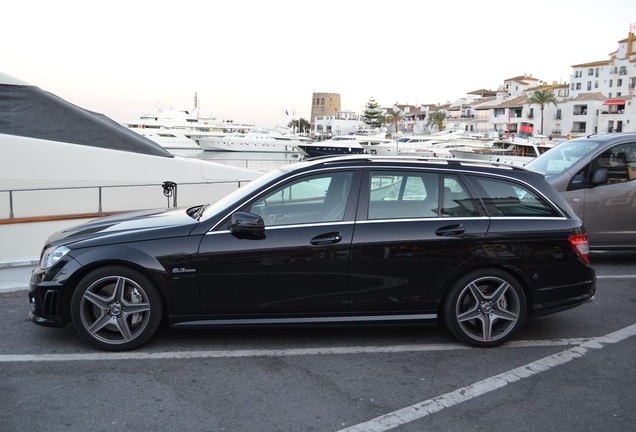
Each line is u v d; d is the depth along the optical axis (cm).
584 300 465
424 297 441
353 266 431
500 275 446
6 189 848
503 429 327
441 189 452
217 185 1074
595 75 9519
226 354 432
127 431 318
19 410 339
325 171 448
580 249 458
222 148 5706
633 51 9269
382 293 437
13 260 639
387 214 441
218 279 424
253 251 423
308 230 430
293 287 430
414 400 362
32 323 491
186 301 425
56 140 961
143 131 5309
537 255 447
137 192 995
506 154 4494
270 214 439
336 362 422
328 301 434
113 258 415
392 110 13675
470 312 446
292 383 384
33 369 398
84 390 367
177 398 359
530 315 459
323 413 343
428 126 12012
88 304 424
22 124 940
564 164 769
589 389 381
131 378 386
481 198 453
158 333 473
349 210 439
